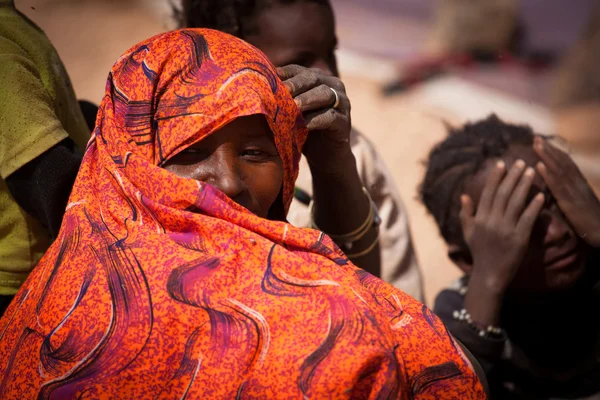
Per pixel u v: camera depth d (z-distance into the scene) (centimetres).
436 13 1652
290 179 305
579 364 413
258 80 275
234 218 257
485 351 390
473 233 404
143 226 259
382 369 231
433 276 902
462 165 423
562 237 390
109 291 243
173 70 276
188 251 250
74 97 389
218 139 272
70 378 236
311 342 233
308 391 227
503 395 417
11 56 331
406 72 1477
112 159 273
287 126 288
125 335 237
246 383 230
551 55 1531
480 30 1541
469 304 396
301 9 428
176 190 259
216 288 242
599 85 1330
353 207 360
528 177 391
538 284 399
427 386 245
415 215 1026
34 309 255
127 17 1780
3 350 263
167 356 236
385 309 259
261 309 239
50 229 322
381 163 486
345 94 328
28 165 318
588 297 412
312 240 262
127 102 280
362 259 375
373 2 1917
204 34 285
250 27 431
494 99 1373
